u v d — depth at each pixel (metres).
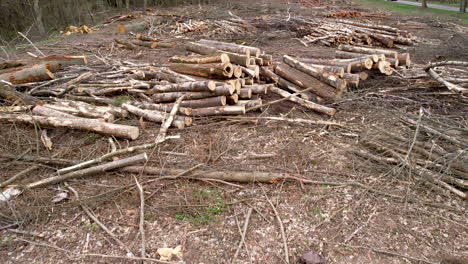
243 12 18.62
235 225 3.66
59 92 6.82
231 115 5.93
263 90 6.45
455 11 18.91
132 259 3.24
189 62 7.01
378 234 3.50
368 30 12.62
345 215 3.76
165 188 4.26
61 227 3.69
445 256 3.20
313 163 4.67
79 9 19.84
